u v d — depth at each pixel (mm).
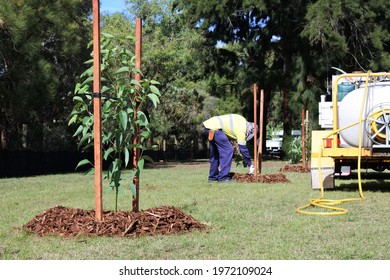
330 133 10930
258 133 15344
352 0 28359
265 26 33781
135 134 6785
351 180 14727
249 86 34438
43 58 19641
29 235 6395
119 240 6035
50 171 23938
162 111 41875
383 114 10297
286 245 5816
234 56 36094
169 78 37844
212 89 41281
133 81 6559
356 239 6117
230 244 5875
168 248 5684
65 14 20422
